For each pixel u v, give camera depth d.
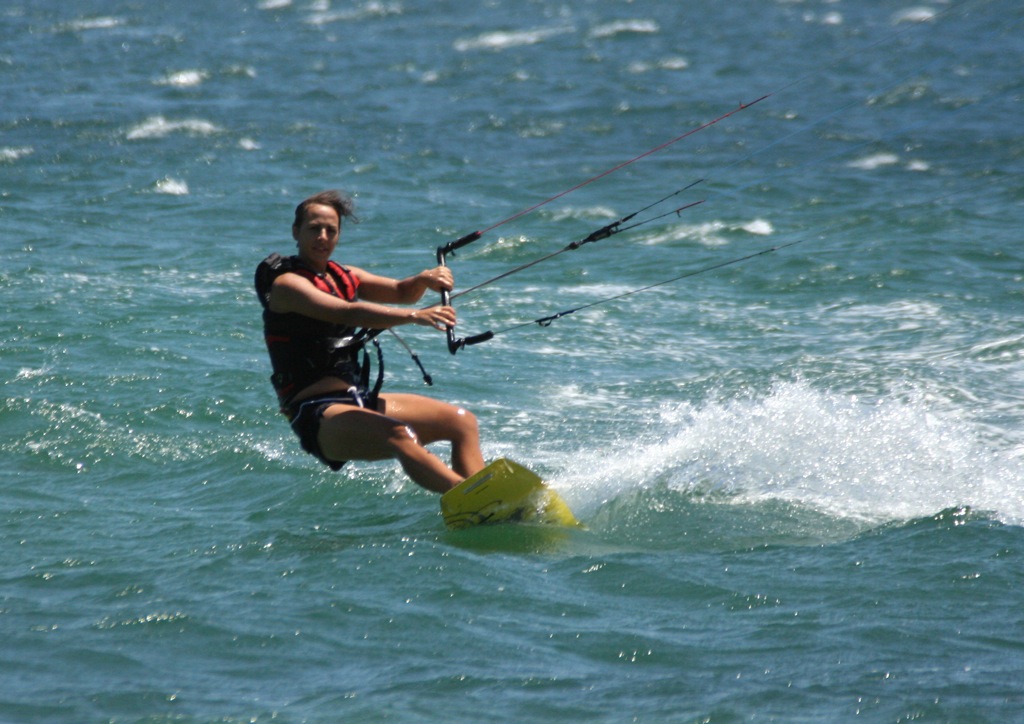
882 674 13.71
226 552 18.23
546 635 14.97
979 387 28.34
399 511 21.14
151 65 104.00
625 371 30.84
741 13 133.38
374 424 19.92
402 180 63.22
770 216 53.06
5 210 54.69
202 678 13.77
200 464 23.81
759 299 39.12
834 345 33.03
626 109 83.31
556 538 19.22
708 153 69.94
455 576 16.84
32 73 99.81
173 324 34.44
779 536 19.14
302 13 142.12
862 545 18.31
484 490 19.55
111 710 12.94
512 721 12.69
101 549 18.53
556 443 25.11
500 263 46.12
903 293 38.94
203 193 59.75
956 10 126.38
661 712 12.85
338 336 20.61
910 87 87.44
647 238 49.81
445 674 13.82
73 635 14.95
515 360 31.83
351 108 84.50
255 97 89.00
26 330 33.09
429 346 33.19
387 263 46.22
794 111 81.50
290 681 13.70
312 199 20.67
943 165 64.12
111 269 42.84
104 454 24.17
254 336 33.62
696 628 15.18
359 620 15.41
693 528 19.61
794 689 13.36
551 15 135.38
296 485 22.42
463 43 117.12
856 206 54.66
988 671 13.74
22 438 24.86
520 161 68.38
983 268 42.12
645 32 121.00
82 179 62.78
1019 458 23.12
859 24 121.94
